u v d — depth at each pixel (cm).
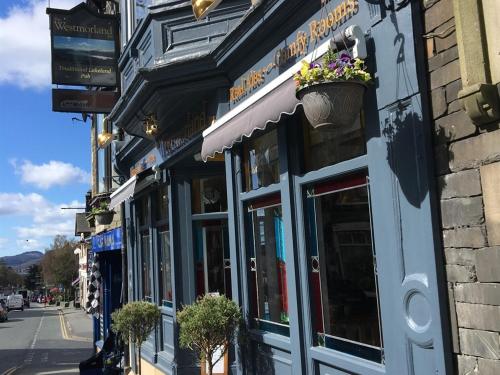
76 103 983
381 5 363
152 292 942
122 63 929
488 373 288
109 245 1280
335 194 446
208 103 673
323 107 341
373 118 379
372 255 395
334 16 422
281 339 516
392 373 355
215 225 823
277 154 538
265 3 490
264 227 569
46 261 8231
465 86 290
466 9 289
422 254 328
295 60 483
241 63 589
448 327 312
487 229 290
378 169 373
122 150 1095
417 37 335
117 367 1019
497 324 283
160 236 928
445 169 318
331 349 447
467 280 301
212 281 809
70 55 978
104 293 1392
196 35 668
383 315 365
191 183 820
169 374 798
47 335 2691
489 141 289
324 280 459
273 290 549
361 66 364
